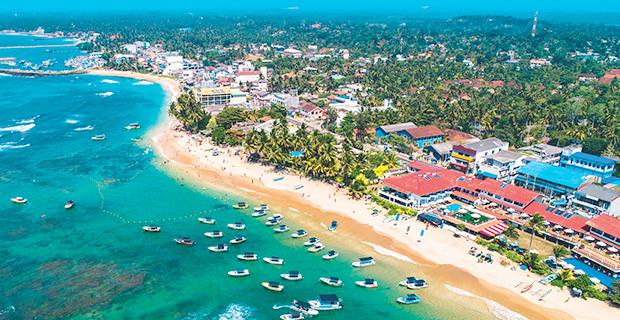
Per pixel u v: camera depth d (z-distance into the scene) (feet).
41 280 332.19
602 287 325.83
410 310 312.71
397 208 454.40
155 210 456.04
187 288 330.95
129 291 324.39
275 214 447.83
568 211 434.71
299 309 309.63
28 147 646.74
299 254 379.35
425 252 379.96
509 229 382.22
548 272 344.28
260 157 618.85
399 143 646.74
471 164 551.18
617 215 430.61
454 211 441.27
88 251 374.84
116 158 613.11
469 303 318.45
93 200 474.90
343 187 520.42
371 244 394.93
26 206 454.81
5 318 289.33
